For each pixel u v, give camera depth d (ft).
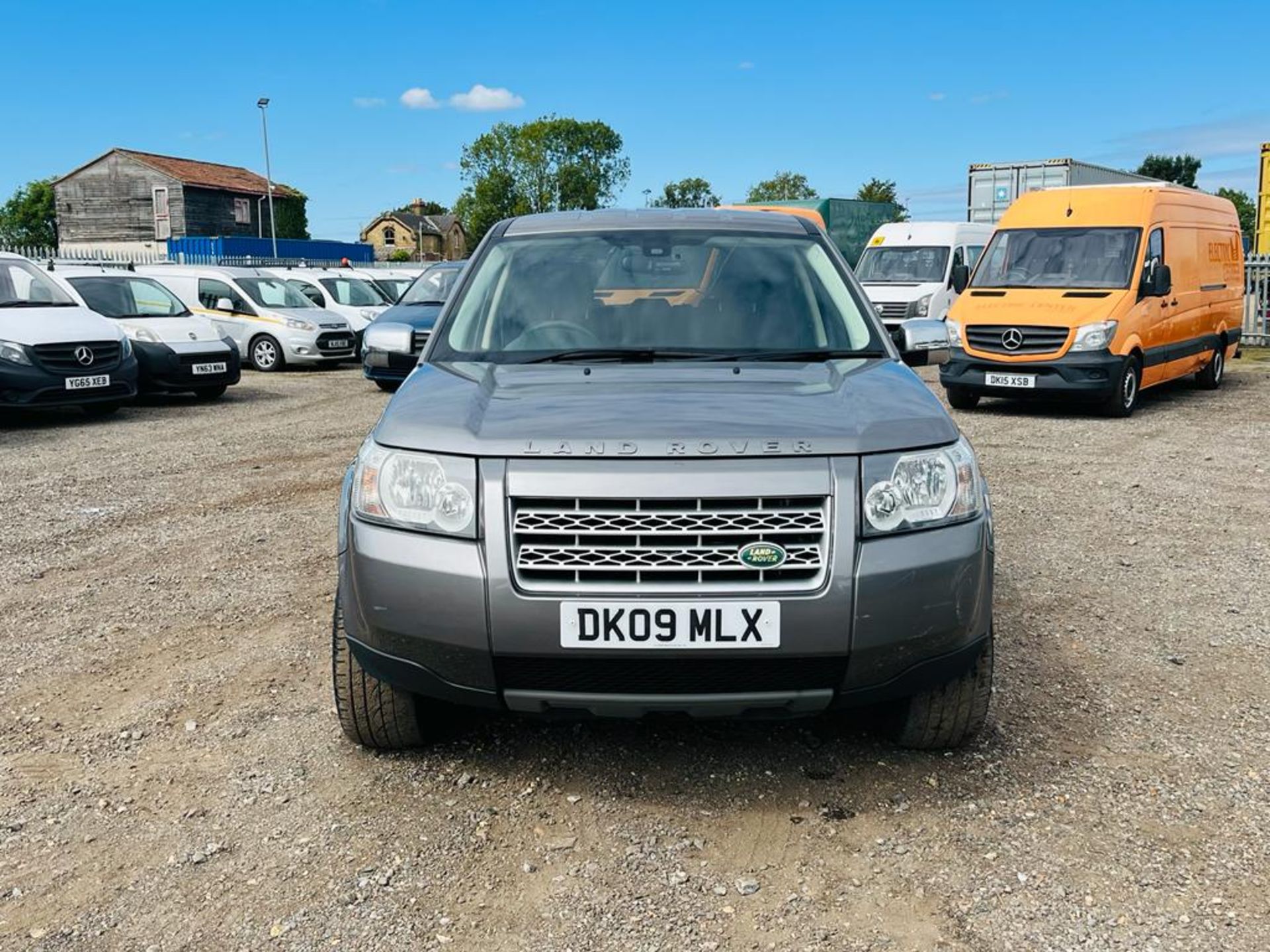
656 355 12.64
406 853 9.87
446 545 9.79
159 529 22.24
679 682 9.75
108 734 12.44
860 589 9.50
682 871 9.55
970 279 41.57
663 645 9.46
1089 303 38.09
